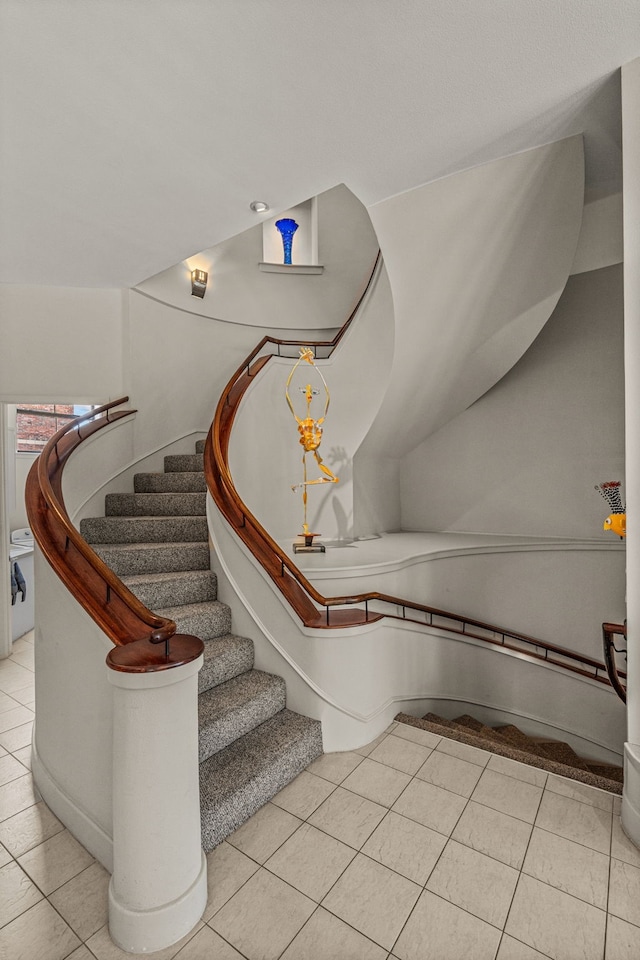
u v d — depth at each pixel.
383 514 4.78
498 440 4.52
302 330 5.30
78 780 1.93
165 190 1.87
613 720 3.66
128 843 1.45
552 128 1.71
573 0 1.13
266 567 2.59
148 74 1.30
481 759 2.42
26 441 5.83
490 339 3.57
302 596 2.69
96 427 3.86
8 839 1.92
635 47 1.33
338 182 1.87
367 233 5.48
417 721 2.82
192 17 1.12
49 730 2.18
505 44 1.26
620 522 2.47
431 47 1.25
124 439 4.13
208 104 1.42
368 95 1.41
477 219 2.75
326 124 1.54
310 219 5.72
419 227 2.77
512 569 4.02
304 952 1.42
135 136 1.55
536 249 2.96
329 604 2.51
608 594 3.75
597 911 1.54
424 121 1.55
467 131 1.62
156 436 4.41
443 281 3.04
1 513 4.05
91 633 1.81
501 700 3.75
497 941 1.44
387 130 1.58
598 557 3.79
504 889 1.63
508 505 4.47
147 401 4.33
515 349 3.72
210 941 1.46
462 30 1.20
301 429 3.69
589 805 2.06
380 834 1.89
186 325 4.64
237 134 1.56
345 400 4.22
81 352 4.09
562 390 4.18
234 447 3.77
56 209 1.98
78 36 1.17
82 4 1.08
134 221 2.09
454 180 2.59
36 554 2.32
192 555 3.12
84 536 3.40
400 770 2.32
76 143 1.58
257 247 5.15
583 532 4.08
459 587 3.83
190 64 1.26
